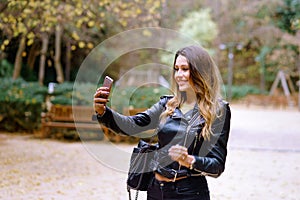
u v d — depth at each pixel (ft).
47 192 19.84
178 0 89.04
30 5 28.91
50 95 40.81
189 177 8.23
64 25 37.83
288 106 98.89
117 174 24.26
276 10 105.40
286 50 106.73
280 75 109.91
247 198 19.93
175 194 8.20
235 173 25.67
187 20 87.45
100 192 20.21
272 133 47.78
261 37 108.06
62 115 38.91
